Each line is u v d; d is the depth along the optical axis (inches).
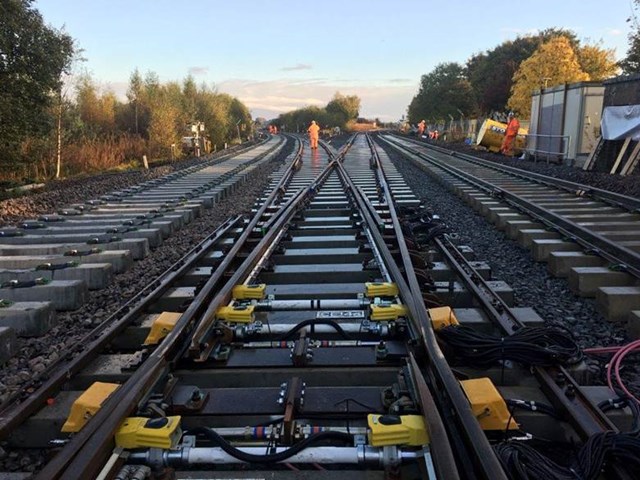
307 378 164.6
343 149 1370.6
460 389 131.5
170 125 1322.6
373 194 554.6
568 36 2317.9
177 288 261.4
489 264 311.6
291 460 116.6
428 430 113.0
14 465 141.3
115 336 202.7
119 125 1375.5
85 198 615.2
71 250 324.2
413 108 3100.4
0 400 164.7
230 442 127.3
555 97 983.0
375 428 115.3
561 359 167.5
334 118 4320.9
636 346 187.8
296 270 277.7
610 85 779.4
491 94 1999.3
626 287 241.1
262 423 139.7
